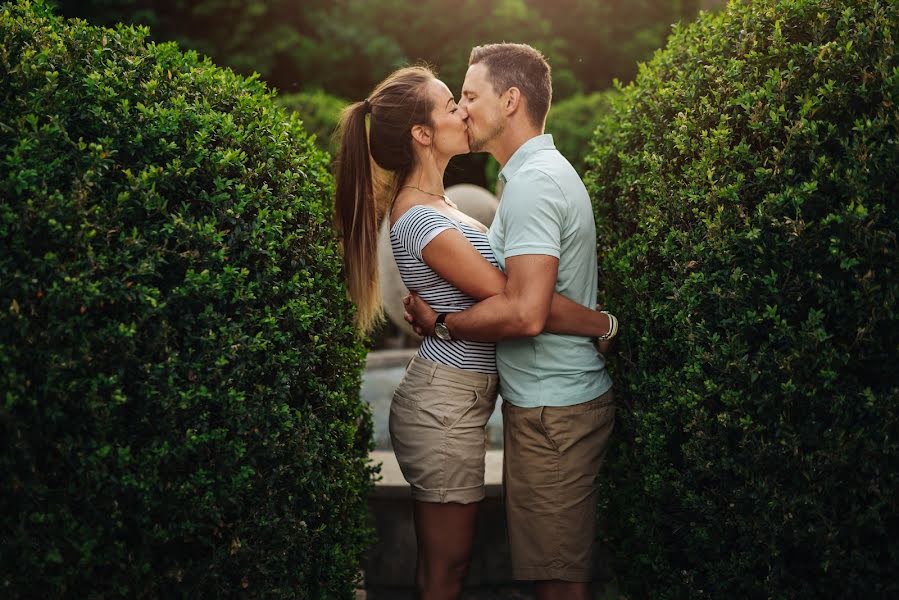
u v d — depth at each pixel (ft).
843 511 6.20
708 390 6.52
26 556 5.65
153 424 5.99
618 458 8.34
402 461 8.14
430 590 8.03
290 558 7.07
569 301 7.63
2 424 5.58
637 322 7.85
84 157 5.83
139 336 5.92
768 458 6.28
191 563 6.37
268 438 6.54
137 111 6.38
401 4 31.45
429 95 8.14
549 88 8.16
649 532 7.56
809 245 6.10
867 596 6.15
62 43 6.31
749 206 6.55
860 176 5.85
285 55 31.22
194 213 6.46
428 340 8.16
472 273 7.50
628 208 8.34
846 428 6.07
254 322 6.48
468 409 7.94
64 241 5.67
